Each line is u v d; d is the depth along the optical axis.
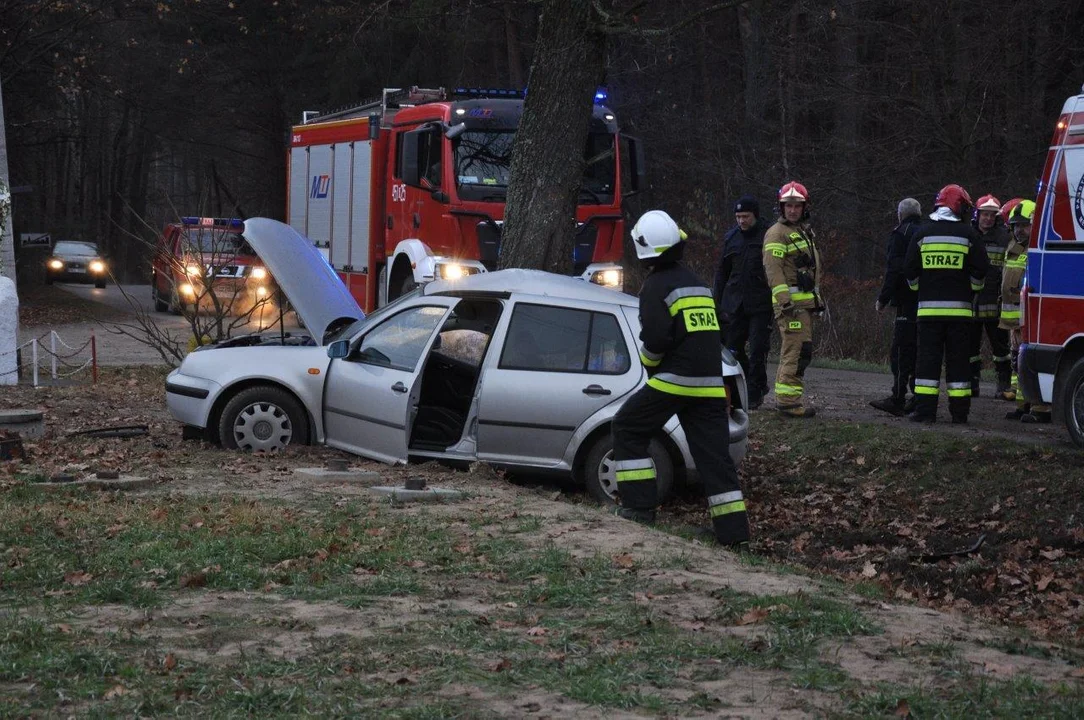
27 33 35.12
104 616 5.70
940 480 10.84
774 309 13.19
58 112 46.38
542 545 7.36
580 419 10.02
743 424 10.28
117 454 10.68
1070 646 5.85
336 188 21.12
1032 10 26.41
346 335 11.29
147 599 5.96
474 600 6.13
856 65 28.06
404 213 18.58
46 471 9.65
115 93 44.44
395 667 5.00
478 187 17.31
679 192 36.00
